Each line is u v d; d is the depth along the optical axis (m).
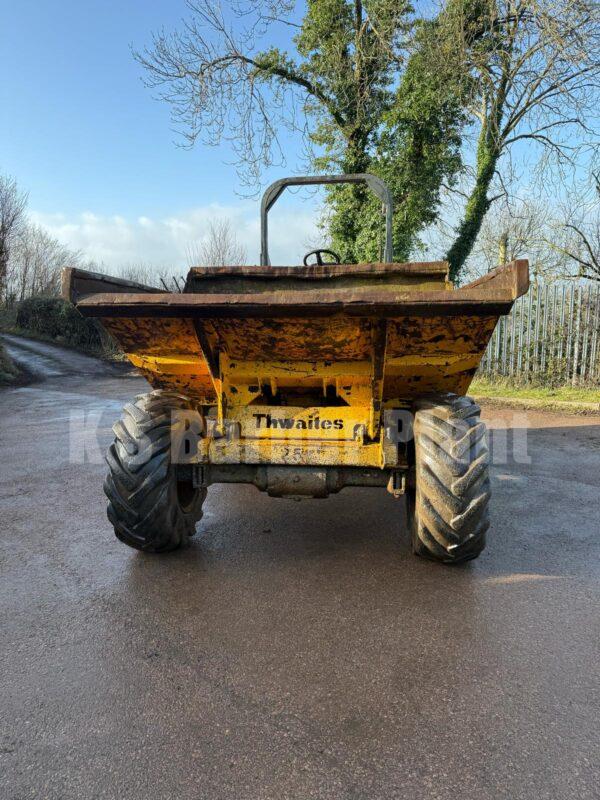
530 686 2.08
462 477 2.74
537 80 12.80
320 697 2.02
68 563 3.21
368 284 3.48
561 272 15.20
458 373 3.00
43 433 7.47
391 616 2.59
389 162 13.65
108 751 1.76
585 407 9.14
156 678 2.13
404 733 1.83
